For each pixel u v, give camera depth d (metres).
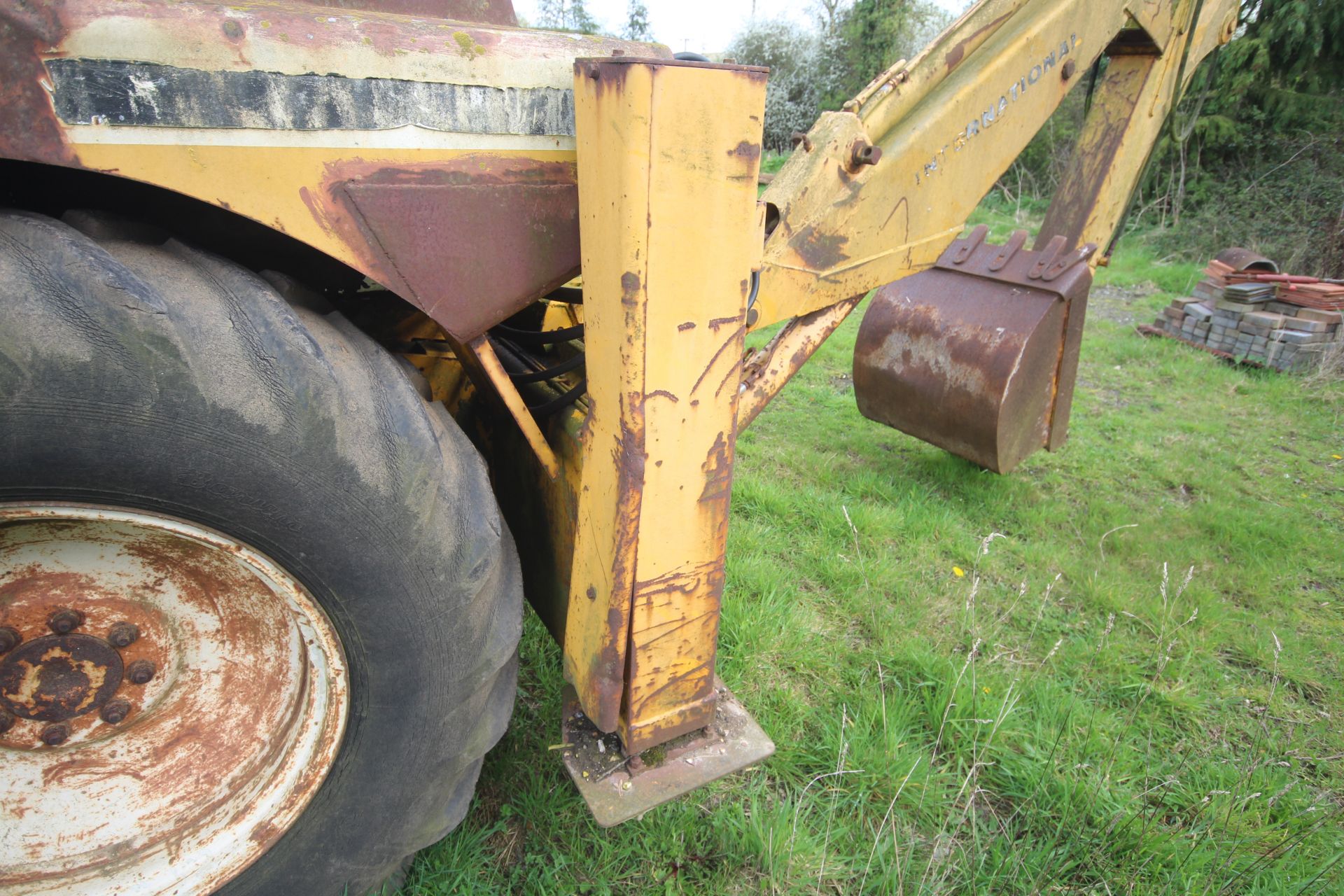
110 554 1.23
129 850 1.32
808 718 2.28
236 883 1.35
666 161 1.15
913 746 2.23
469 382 2.00
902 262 1.96
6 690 1.24
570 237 1.34
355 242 1.17
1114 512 3.57
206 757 1.38
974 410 3.12
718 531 1.52
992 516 3.51
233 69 1.03
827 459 3.90
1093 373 5.53
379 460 1.18
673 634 1.56
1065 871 1.87
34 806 1.29
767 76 1.21
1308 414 4.82
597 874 1.76
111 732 1.33
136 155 1.01
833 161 1.72
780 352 1.89
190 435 1.06
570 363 1.73
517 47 1.23
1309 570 3.22
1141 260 9.13
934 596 2.90
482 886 1.70
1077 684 2.52
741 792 2.02
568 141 1.30
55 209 1.35
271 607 1.34
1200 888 1.83
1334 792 2.17
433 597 1.29
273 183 1.09
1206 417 4.79
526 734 2.09
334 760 1.37
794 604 2.74
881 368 3.43
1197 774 2.17
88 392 1.01
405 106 1.15
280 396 1.09
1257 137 10.11
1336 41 9.57
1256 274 5.86
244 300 1.10
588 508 1.48
